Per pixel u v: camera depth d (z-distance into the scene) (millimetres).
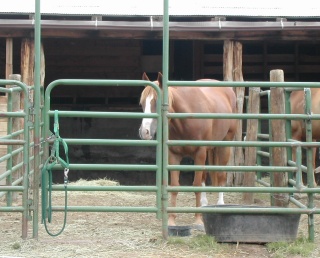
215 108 7938
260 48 14719
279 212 6359
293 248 6082
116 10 11703
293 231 6434
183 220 7770
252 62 14672
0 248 6094
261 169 6391
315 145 6426
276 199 7629
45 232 6832
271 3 12273
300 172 6434
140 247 6180
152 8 11914
